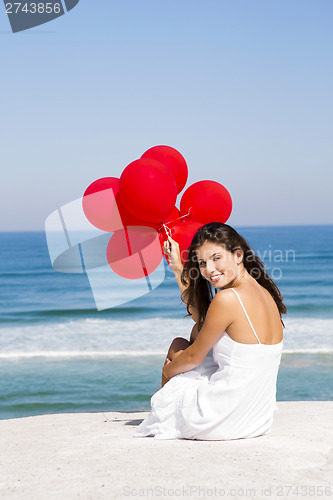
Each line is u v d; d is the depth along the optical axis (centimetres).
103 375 1168
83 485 256
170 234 456
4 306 2808
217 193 477
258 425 340
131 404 951
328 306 2425
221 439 332
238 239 343
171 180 436
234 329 327
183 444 323
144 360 1321
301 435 346
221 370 335
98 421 491
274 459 290
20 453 337
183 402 339
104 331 1834
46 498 242
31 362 1325
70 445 349
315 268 4241
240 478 260
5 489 259
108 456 303
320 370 1183
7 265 5103
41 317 2234
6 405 962
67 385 1091
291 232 10612
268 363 335
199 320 376
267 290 356
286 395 991
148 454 302
